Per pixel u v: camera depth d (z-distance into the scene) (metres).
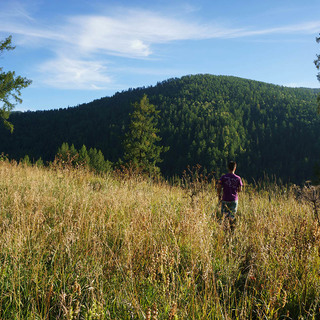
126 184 7.18
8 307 2.39
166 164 149.38
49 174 8.85
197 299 2.57
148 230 3.68
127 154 36.50
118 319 2.30
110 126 199.00
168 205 5.28
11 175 8.07
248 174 144.62
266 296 2.60
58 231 3.49
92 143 189.75
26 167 10.05
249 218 5.15
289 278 2.86
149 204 5.18
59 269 2.92
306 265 2.95
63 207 4.46
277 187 7.14
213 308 2.35
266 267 2.99
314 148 168.12
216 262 3.31
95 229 3.76
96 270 2.74
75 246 3.32
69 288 2.58
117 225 3.99
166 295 2.50
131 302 2.29
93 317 2.14
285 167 148.00
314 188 4.92
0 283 2.61
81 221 3.86
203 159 142.50
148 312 1.86
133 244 3.28
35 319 2.22
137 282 2.78
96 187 7.08
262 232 3.85
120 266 2.90
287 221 4.42
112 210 4.64
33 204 4.57
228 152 157.00
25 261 2.94
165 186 8.16
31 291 2.56
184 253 3.43
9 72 21.58
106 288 2.71
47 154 184.62
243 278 3.10
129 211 4.72
